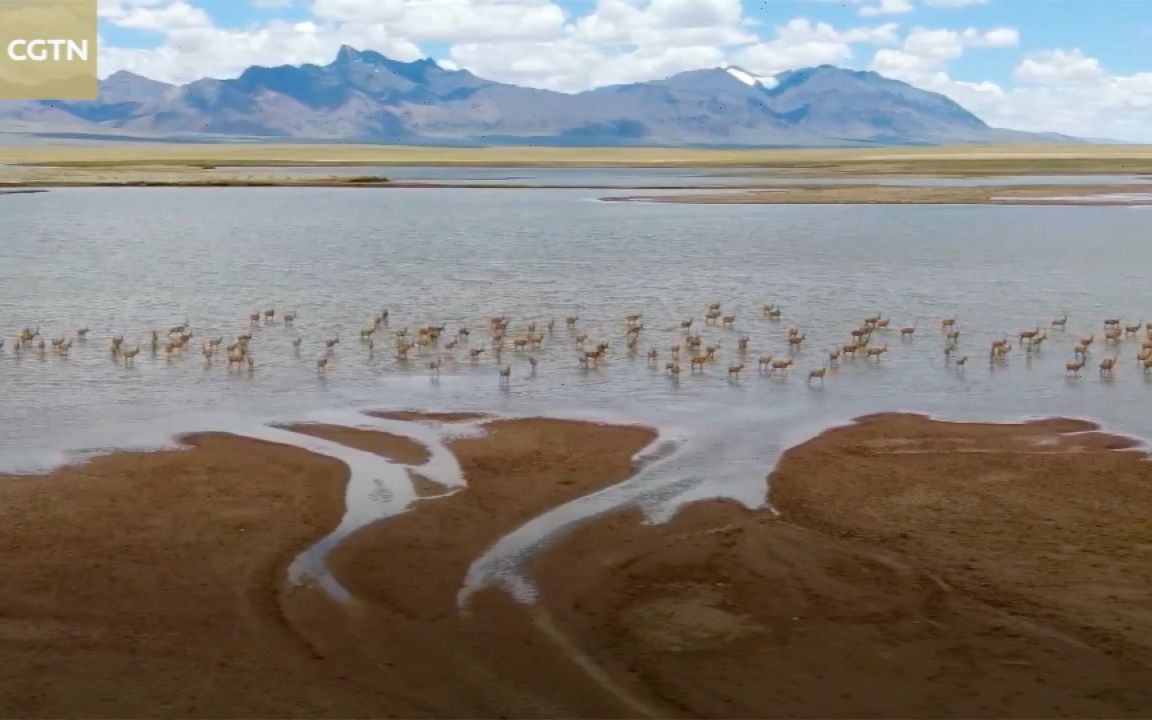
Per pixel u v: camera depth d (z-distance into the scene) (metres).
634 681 20.12
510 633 21.80
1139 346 49.75
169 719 18.86
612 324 55.62
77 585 23.61
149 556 25.08
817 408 38.66
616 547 25.80
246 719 18.88
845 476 30.52
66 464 31.72
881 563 24.75
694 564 24.86
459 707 19.28
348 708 19.23
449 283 69.19
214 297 63.75
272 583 23.83
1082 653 20.75
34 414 37.59
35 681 19.94
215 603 22.91
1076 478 30.16
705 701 19.48
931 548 25.50
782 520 27.38
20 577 23.92
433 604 22.94
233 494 29.09
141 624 22.02
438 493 29.30
